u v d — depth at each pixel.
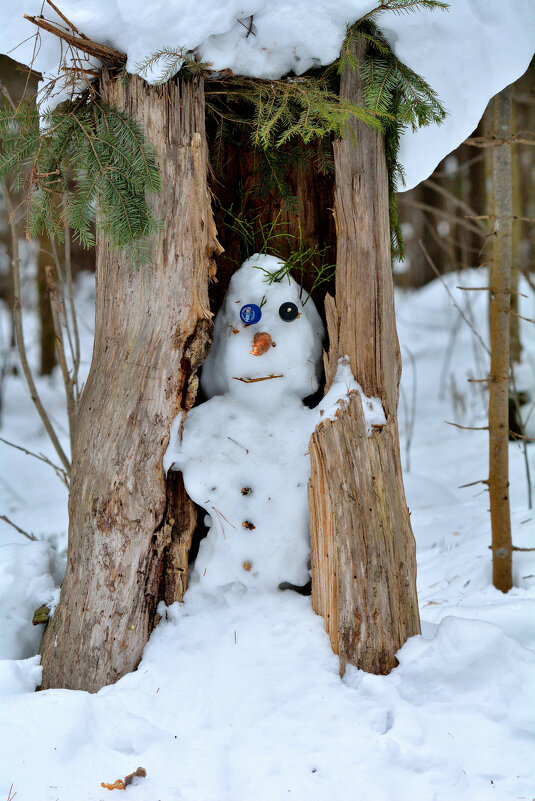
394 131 2.71
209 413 2.60
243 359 2.58
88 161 2.39
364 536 2.47
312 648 2.45
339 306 2.62
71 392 3.97
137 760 2.15
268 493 2.58
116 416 2.49
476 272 10.17
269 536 2.58
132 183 2.40
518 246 6.96
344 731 2.22
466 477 6.02
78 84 2.57
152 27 2.33
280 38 2.47
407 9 2.46
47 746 2.15
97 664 2.47
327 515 2.47
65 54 2.51
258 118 2.54
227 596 2.61
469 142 3.58
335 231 2.77
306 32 2.46
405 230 11.68
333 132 2.71
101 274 2.61
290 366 2.61
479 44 2.56
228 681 2.36
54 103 2.61
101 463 2.49
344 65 2.60
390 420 2.63
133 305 2.51
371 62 2.58
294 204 2.79
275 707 2.30
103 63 2.52
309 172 2.81
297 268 2.75
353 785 2.07
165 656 2.46
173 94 2.46
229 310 2.65
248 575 2.60
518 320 6.96
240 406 2.63
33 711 2.23
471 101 2.70
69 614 2.54
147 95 2.46
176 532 2.58
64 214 2.50
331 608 2.46
